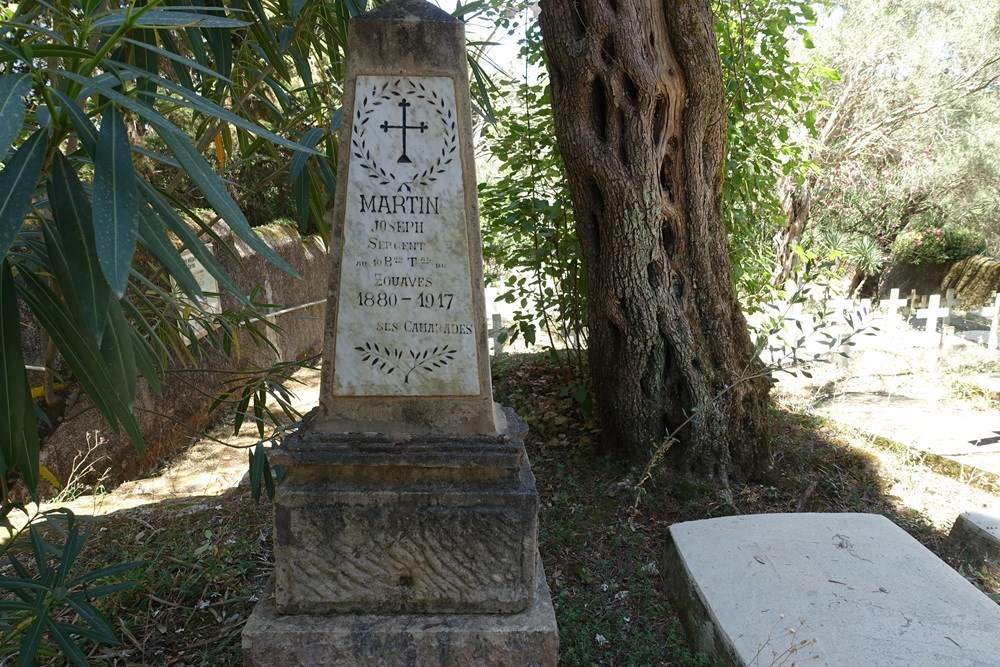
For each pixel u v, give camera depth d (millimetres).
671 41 3359
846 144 10844
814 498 3646
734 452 3727
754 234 4812
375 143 2033
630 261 3518
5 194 1372
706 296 3635
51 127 1552
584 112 3461
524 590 2062
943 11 10875
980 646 2158
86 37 1582
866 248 10180
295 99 3250
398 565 2039
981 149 11219
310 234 7973
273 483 2678
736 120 4305
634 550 3131
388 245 2070
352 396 2109
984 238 13242
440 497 2014
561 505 3459
